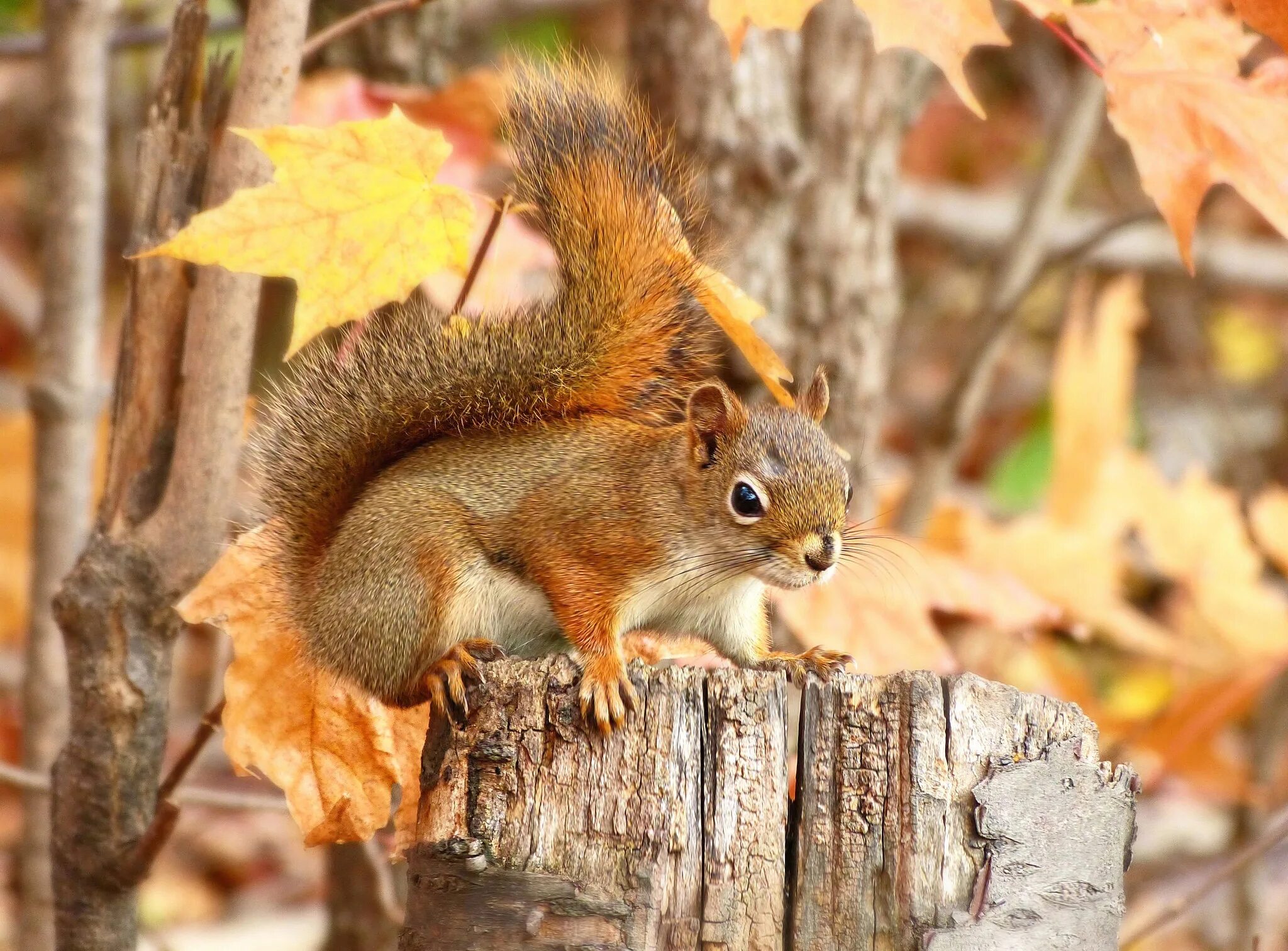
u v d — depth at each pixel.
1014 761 4.42
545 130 4.55
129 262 4.54
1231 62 4.49
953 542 4.76
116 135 5.86
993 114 7.10
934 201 6.52
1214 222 6.98
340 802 4.51
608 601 4.53
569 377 4.54
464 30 6.21
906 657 4.61
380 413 4.54
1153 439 6.13
